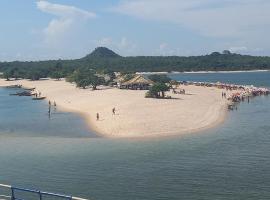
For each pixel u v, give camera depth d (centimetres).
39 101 14288
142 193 4097
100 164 5250
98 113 10012
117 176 4691
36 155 5866
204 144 6309
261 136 6875
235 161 5222
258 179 4438
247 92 15825
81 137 7206
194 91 16400
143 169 4950
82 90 16900
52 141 6906
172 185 4306
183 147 6125
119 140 6794
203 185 4284
